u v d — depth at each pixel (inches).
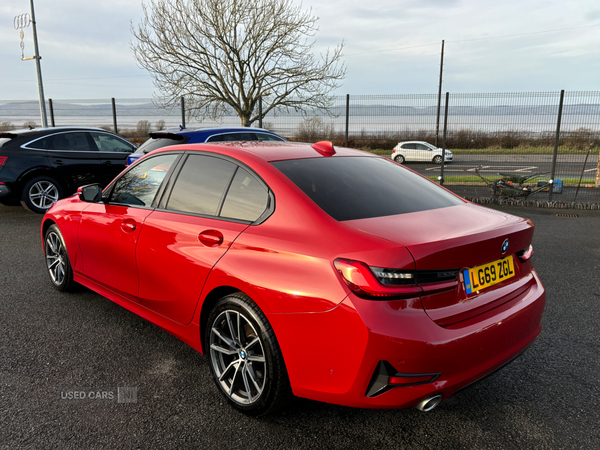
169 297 108.0
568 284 175.9
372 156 124.3
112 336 128.9
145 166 126.4
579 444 83.6
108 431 86.7
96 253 135.7
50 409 93.7
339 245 77.3
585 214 346.0
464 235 79.3
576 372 110.5
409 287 71.9
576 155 412.2
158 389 102.2
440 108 448.1
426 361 71.7
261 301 83.2
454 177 480.7
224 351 95.0
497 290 86.2
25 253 219.3
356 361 72.9
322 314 75.4
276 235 85.8
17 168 312.3
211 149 110.4
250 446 82.8
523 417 92.4
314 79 789.9
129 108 558.3
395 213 90.2
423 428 88.9
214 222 98.8
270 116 508.4
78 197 153.9
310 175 97.2
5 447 81.5
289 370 82.0
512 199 398.3
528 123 422.9
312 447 82.7
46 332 131.0
